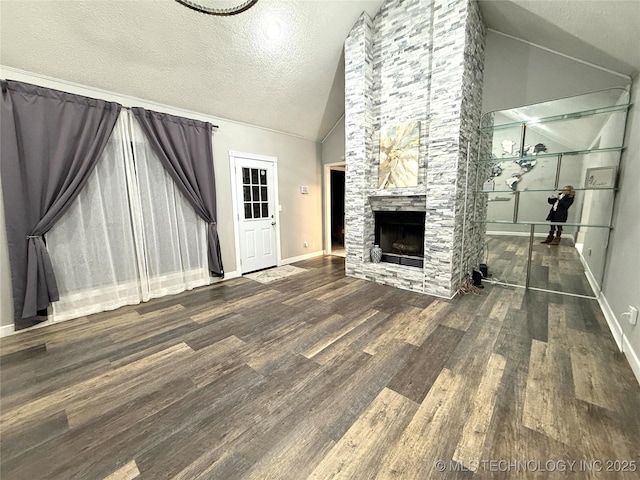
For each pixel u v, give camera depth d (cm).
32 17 226
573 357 205
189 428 150
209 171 390
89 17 241
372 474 122
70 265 289
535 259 378
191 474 124
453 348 221
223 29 293
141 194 332
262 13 295
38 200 262
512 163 353
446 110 307
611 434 138
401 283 369
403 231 408
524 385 176
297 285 394
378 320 275
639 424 144
